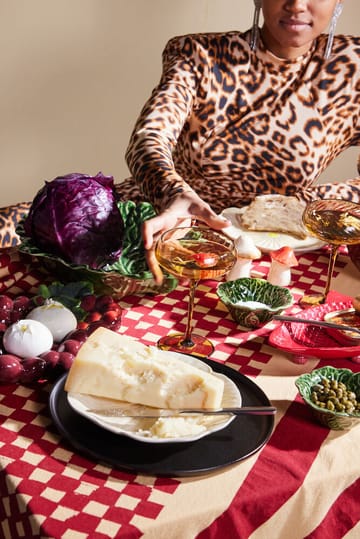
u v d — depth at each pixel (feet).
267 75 6.94
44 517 2.99
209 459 3.33
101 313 4.34
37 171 12.12
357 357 4.25
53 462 3.30
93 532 2.95
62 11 11.12
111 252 4.83
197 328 4.48
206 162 7.15
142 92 12.01
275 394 3.92
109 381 3.52
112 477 3.24
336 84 7.02
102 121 12.05
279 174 7.19
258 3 6.64
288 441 3.57
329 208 4.95
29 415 3.60
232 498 3.18
